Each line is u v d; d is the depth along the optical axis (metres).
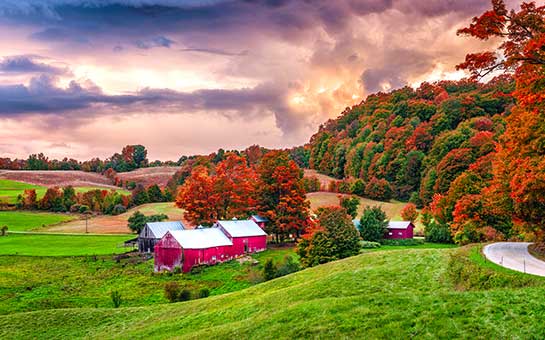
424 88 195.38
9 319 37.25
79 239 100.25
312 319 21.52
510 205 38.06
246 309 29.64
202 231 76.38
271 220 90.75
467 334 17.55
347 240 54.12
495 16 22.31
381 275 32.72
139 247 84.69
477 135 103.00
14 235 105.62
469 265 28.97
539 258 31.08
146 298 54.84
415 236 90.94
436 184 97.62
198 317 30.50
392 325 19.20
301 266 56.44
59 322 36.03
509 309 18.83
